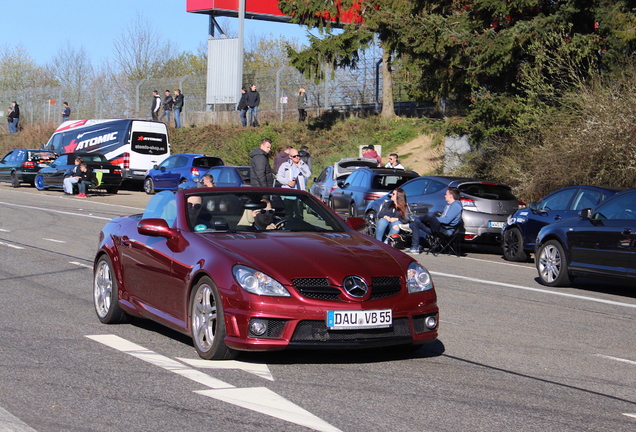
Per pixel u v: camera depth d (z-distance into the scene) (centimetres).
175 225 683
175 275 646
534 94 1889
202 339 616
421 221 1537
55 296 923
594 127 1681
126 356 623
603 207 1089
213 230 673
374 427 449
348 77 3625
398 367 609
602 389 567
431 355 659
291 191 743
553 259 1140
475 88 2067
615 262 1034
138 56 6078
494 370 612
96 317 802
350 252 618
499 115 1952
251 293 567
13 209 2238
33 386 529
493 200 1542
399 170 1850
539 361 654
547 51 1886
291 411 477
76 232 1683
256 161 1642
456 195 1498
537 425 466
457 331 776
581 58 1853
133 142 3100
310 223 709
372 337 582
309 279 577
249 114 3819
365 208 1781
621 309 955
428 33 1986
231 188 725
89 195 2941
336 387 539
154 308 689
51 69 6538
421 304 605
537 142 1933
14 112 5047
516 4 1892
